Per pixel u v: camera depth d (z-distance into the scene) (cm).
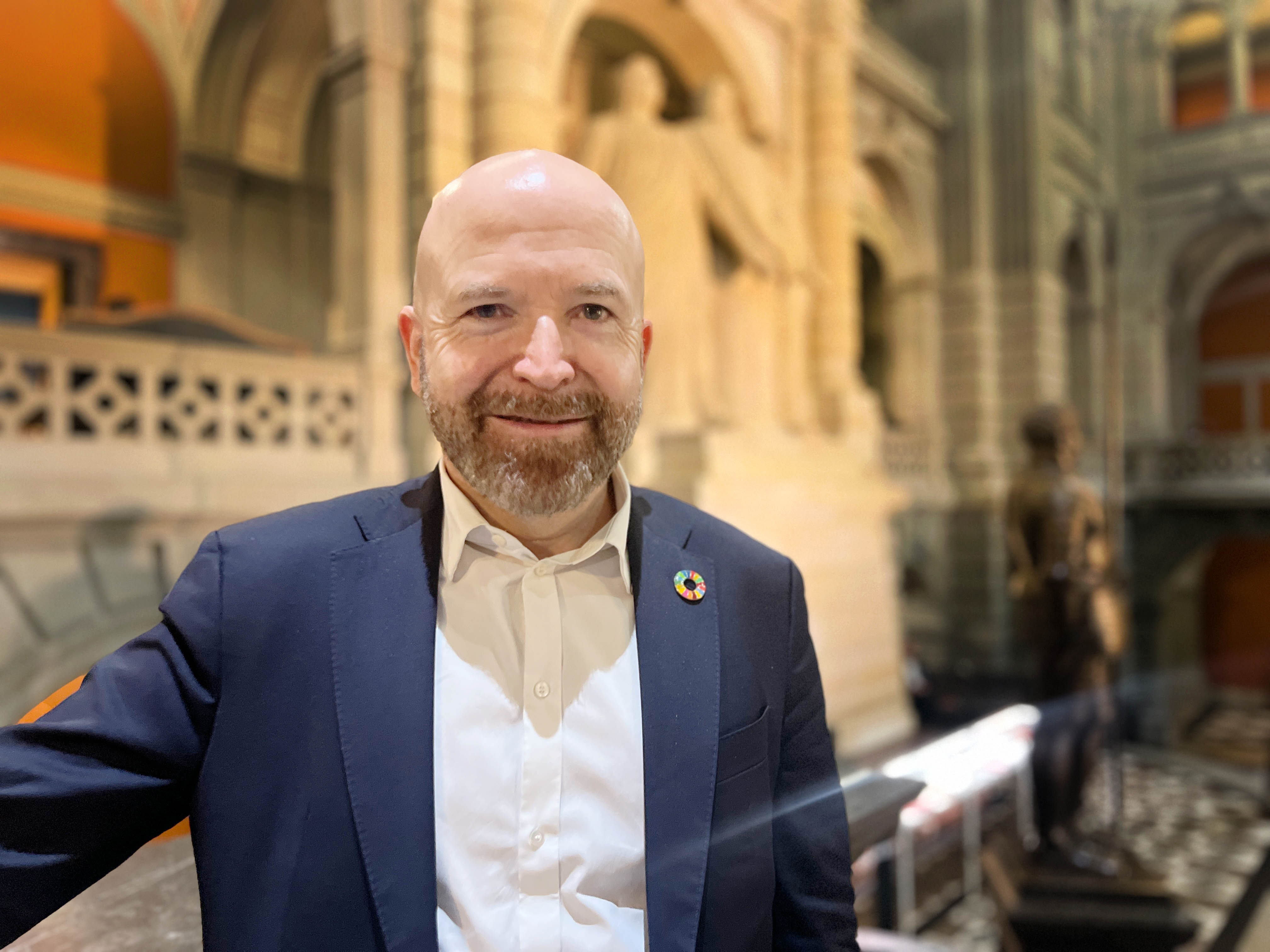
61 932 112
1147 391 1030
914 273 1274
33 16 732
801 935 98
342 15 584
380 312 569
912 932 623
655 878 84
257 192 858
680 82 873
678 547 100
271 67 841
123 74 784
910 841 656
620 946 83
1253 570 993
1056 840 478
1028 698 920
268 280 864
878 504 838
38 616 424
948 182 1282
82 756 76
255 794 79
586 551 93
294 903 77
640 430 682
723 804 89
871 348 1351
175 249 812
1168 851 716
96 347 453
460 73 589
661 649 92
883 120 1168
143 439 470
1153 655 1000
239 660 80
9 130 720
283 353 552
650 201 698
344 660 83
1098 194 1053
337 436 550
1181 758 945
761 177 762
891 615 858
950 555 1230
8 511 408
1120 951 415
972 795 723
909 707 865
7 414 425
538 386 80
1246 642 1003
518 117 584
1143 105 1008
